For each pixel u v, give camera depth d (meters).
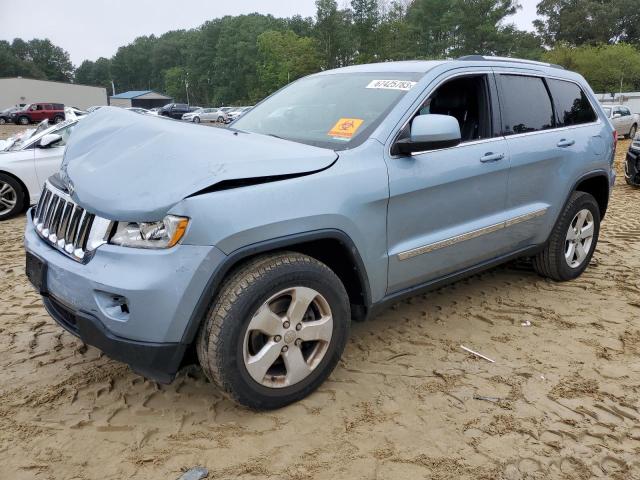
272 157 2.70
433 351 3.48
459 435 2.64
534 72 4.22
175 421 2.73
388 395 2.97
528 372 3.23
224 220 2.45
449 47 66.56
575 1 96.38
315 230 2.73
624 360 3.38
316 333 2.82
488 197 3.65
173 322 2.43
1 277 4.95
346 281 3.11
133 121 3.01
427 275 3.41
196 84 132.50
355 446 2.55
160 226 2.43
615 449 2.57
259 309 2.59
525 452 2.53
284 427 2.68
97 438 2.60
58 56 159.12
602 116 4.79
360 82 3.67
